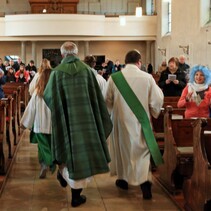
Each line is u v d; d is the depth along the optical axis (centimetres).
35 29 2203
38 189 547
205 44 1375
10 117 704
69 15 2191
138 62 515
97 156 465
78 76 471
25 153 768
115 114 511
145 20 2262
